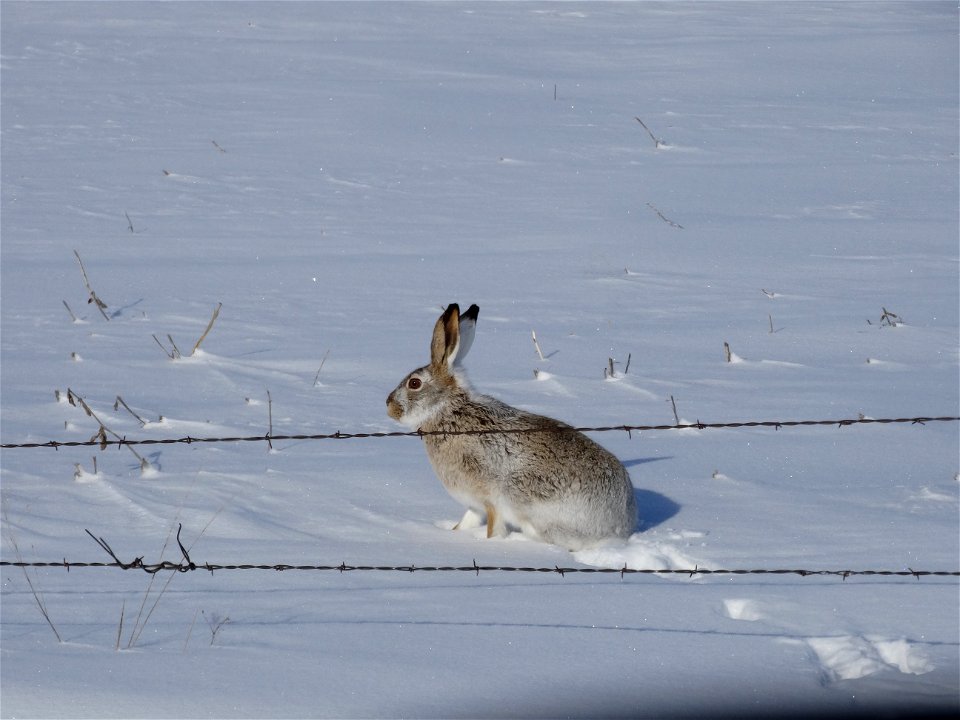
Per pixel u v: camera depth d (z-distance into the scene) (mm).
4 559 13148
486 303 28750
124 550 13539
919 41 82125
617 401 21016
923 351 24703
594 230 36844
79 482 16156
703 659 10117
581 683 9586
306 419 19906
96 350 24547
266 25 86188
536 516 14359
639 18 96000
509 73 68938
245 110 57094
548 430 14656
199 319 27078
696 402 20922
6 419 19641
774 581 12336
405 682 9555
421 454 18172
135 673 9664
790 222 38000
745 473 17016
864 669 10016
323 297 29109
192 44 76500
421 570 12828
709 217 38719
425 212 39219
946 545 13578
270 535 14336
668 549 13562
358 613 11312
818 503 15461
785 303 28953
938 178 45094
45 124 52656
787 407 20609
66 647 10289
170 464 17250
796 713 9055
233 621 11062
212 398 21234
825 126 55781
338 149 49094
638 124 55375
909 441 18609
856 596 11852
